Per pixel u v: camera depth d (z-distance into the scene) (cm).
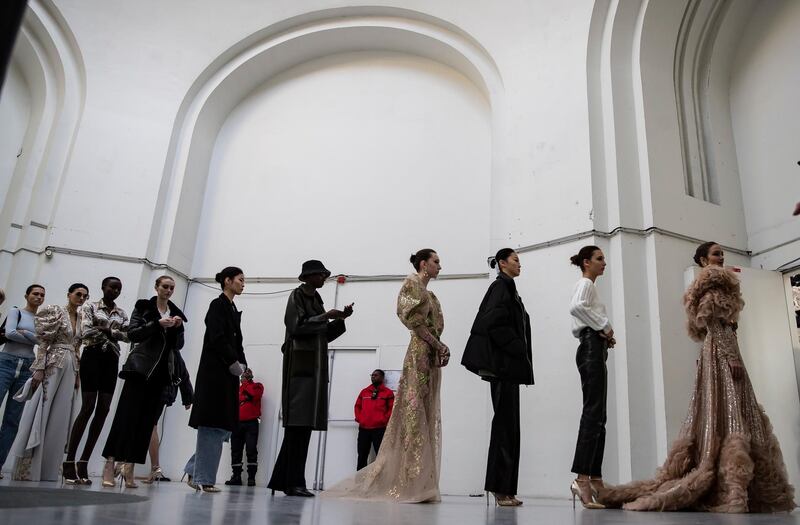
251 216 979
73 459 511
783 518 275
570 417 661
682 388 637
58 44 963
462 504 410
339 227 937
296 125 1012
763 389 646
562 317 698
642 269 684
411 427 416
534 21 848
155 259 916
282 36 1012
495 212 820
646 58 766
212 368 437
